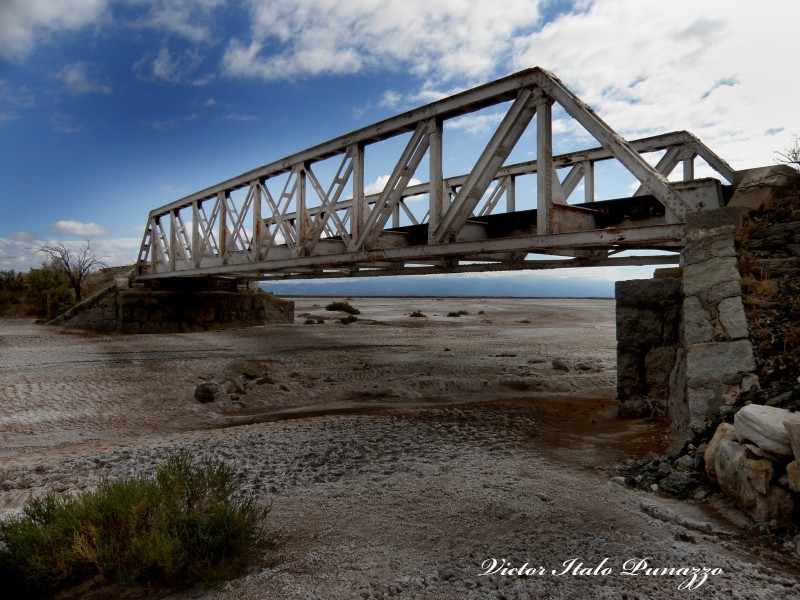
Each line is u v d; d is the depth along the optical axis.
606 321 41.53
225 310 32.69
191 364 18.34
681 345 8.27
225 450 7.55
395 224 20.83
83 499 4.32
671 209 9.22
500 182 19.30
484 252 12.12
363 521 4.80
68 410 11.77
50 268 41.97
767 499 4.50
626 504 5.17
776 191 9.12
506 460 6.81
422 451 7.32
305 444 7.83
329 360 18.88
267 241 20.17
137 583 3.79
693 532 4.45
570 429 8.76
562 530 4.54
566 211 11.41
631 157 9.73
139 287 31.52
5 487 6.24
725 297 7.30
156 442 8.41
